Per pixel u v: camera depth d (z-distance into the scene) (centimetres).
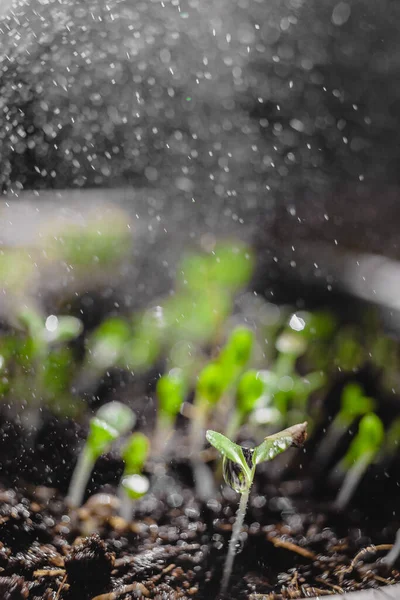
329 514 27
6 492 26
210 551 25
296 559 25
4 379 29
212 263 37
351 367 34
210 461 29
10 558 23
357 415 31
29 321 29
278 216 44
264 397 28
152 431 30
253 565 25
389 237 42
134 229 38
